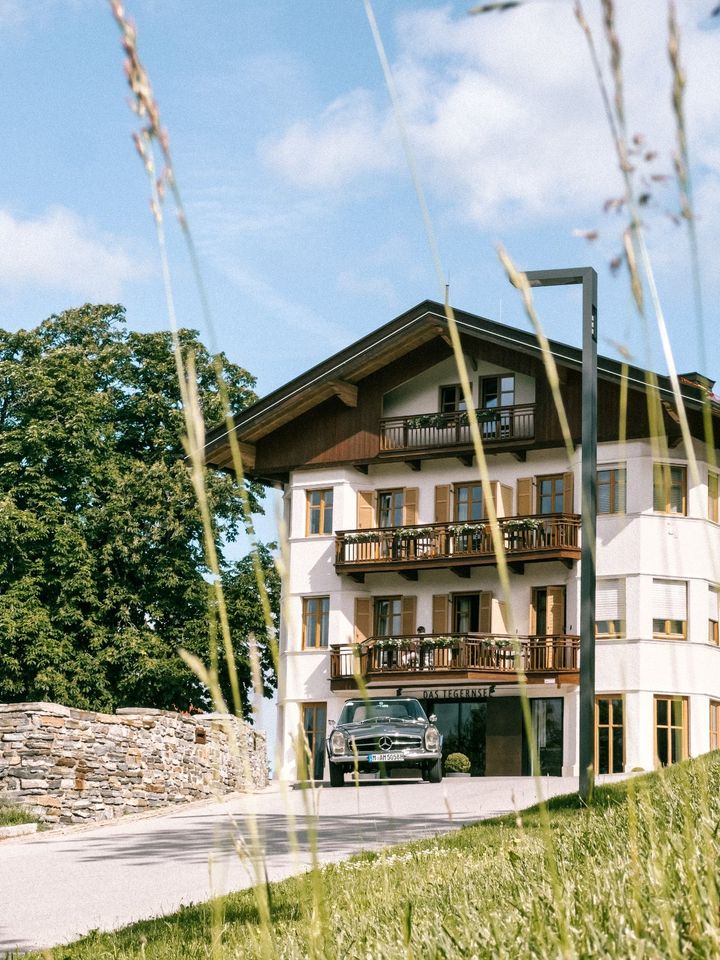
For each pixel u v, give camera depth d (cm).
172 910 891
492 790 2009
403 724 2373
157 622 3419
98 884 1130
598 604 3028
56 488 3384
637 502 2998
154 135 121
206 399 3488
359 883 594
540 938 267
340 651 3238
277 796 2342
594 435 1411
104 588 3353
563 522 3080
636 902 225
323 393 3388
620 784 1284
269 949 154
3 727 2088
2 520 3172
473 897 454
